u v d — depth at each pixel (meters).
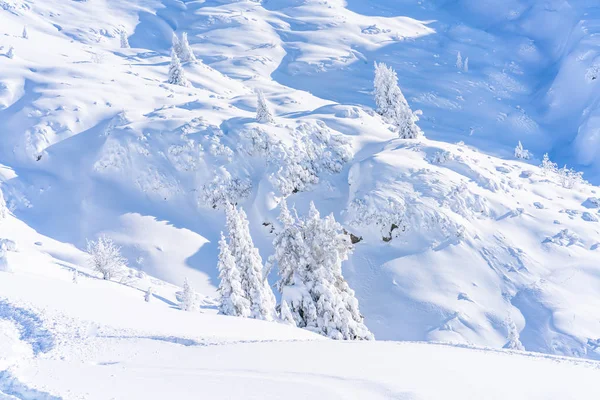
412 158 73.31
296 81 170.88
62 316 13.16
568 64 171.88
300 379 8.66
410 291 55.34
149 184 73.69
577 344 48.09
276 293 61.16
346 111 91.31
